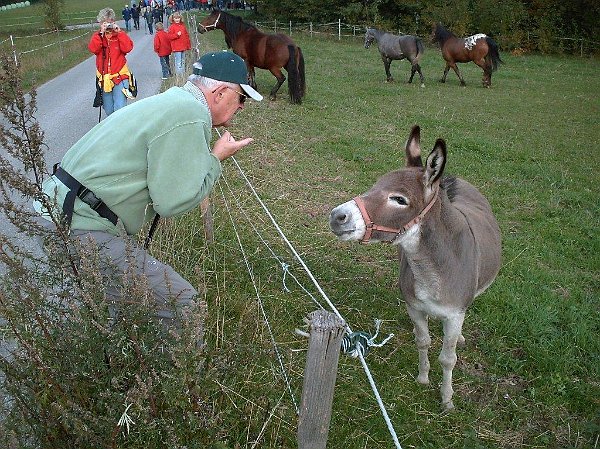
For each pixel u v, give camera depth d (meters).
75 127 8.60
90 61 17.52
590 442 3.25
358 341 2.21
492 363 3.92
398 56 16.17
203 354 2.53
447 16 26.64
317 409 2.07
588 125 11.55
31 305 2.23
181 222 4.91
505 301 4.54
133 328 2.18
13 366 2.28
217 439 2.46
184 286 2.72
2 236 2.26
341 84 15.50
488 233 3.61
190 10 45.38
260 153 7.91
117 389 2.25
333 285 4.68
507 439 3.26
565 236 6.07
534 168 8.32
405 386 3.60
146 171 2.59
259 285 4.45
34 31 31.05
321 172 7.55
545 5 25.84
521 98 14.59
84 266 2.20
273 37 12.31
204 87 2.78
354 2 29.38
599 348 4.05
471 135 10.24
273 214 5.89
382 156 8.45
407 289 3.26
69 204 2.53
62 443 2.25
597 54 24.72
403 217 2.86
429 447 3.15
